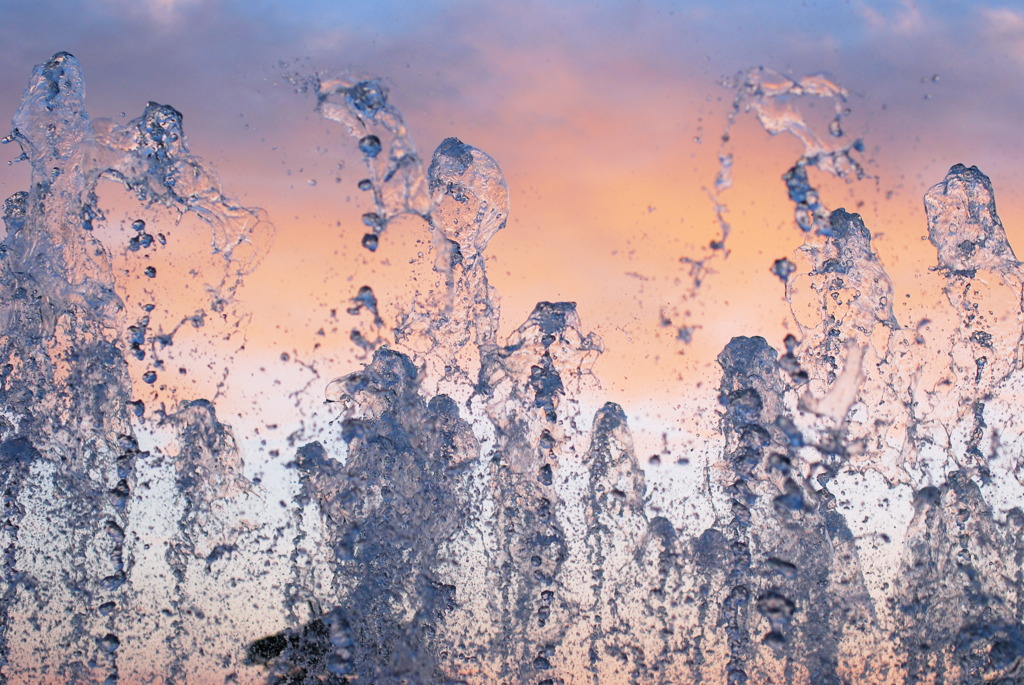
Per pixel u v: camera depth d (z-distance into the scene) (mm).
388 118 2535
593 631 2639
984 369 2984
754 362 2789
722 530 2777
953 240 3049
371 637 2598
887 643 2500
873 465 3066
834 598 2623
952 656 2447
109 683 2361
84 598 2760
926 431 2990
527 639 2590
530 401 3043
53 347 3051
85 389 3045
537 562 2896
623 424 3066
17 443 3018
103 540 2998
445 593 2773
